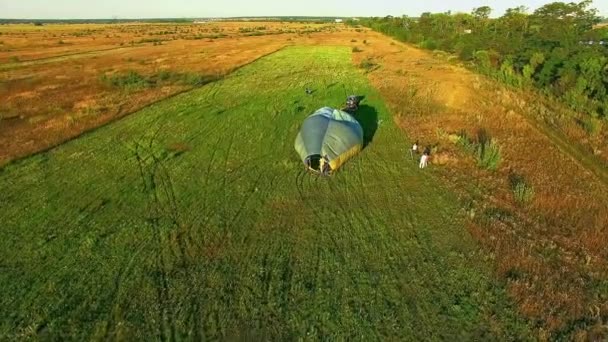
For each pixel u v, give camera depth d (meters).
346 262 18.11
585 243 19.38
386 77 55.28
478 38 73.62
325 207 22.47
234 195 23.70
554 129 33.84
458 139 30.78
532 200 22.78
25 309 15.49
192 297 16.12
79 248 18.88
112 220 21.14
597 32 77.06
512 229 20.30
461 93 44.28
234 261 18.12
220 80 53.97
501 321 15.00
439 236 19.78
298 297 16.17
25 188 24.33
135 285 16.67
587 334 14.45
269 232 20.22
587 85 41.41
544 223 20.84
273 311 15.52
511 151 29.27
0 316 15.17
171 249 18.89
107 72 59.75
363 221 21.12
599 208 22.16
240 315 15.34
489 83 49.66
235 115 38.28
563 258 18.30
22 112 38.72
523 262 17.84
